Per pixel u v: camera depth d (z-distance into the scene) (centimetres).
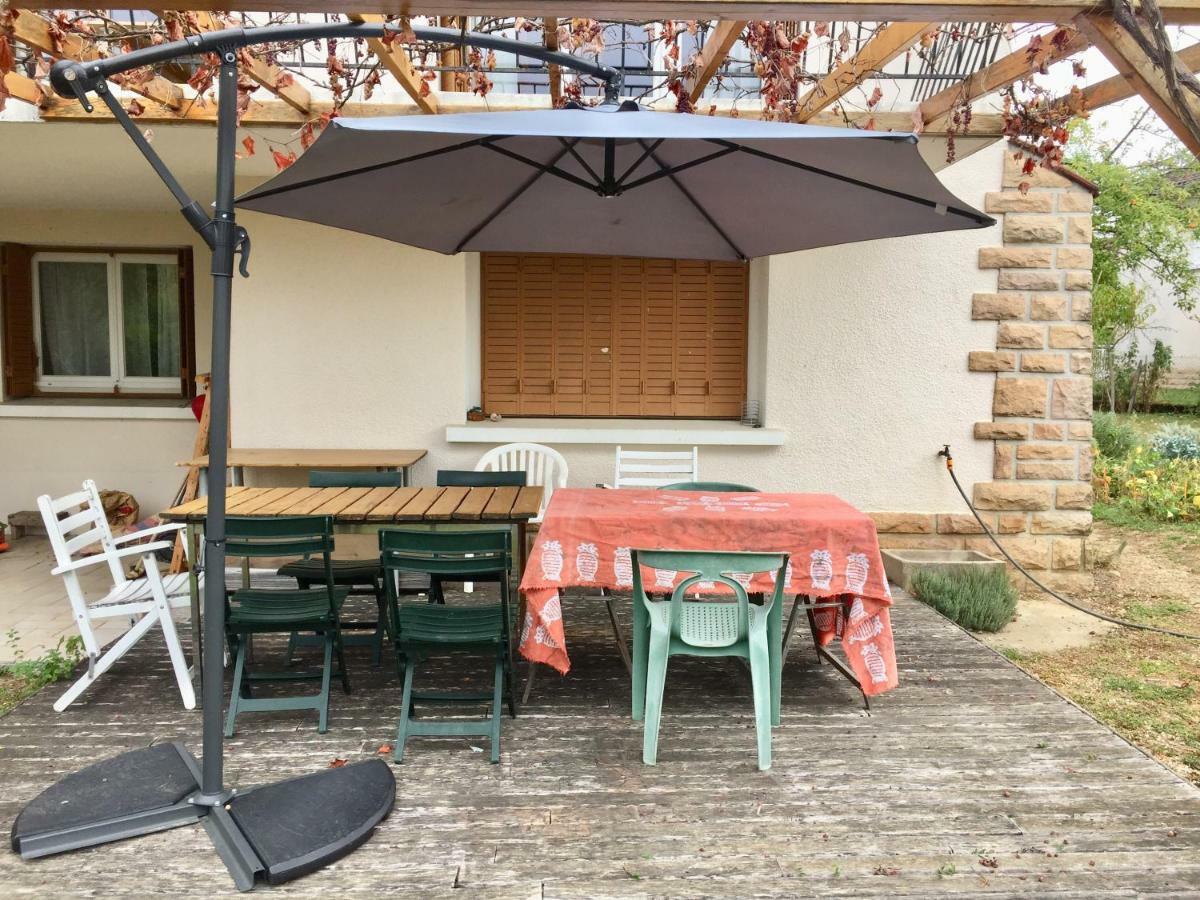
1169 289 1445
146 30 390
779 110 425
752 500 429
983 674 425
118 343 733
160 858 269
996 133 471
